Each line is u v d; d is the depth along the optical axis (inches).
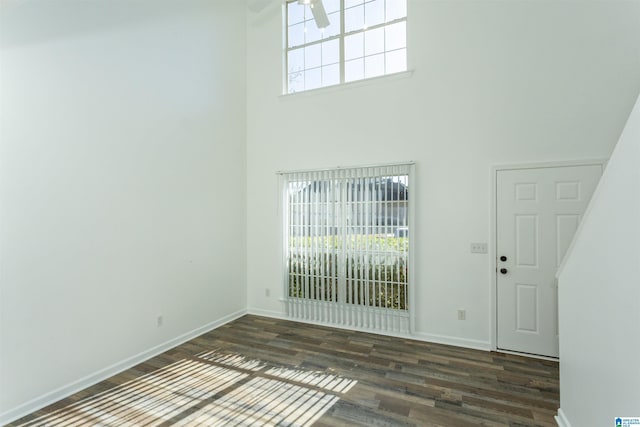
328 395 93.0
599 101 112.7
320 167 157.9
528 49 121.6
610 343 57.3
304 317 161.3
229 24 166.4
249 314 174.7
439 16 135.2
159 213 125.3
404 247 138.9
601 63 112.5
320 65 165.0
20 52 84.2
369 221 145.7
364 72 154.7
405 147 140.5
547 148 119.0
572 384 73.6
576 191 115.0
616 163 56.4
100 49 104.3
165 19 129.3
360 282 147.2
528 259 121.5
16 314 83.0
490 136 126.9
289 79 172.6
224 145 161.3
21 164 84.2
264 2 168.1
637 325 48.7
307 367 111.0
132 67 115.1
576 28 115.5
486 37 127.6
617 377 54.6
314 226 158.2
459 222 131.3
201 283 145.6
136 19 117.0
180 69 136.3
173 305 130.9
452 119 132.6
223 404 88.7
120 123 110.4
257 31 176.9
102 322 103.6
